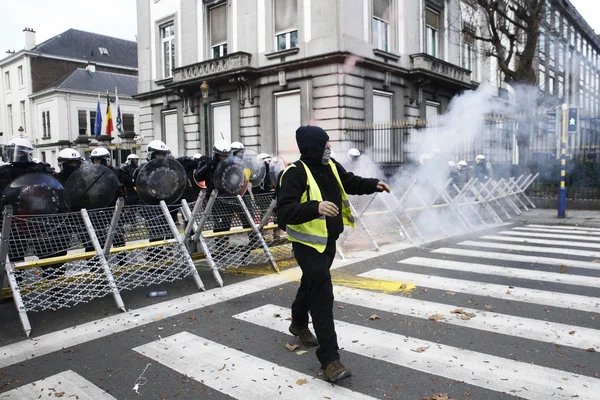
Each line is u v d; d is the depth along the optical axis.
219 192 6.73
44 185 5.02
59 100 36.25
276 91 17.31
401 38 18.52
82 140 28.17
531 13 15.38
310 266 3.24
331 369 3.14
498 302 4.89
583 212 12.91
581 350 3.64
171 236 5.87
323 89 16.00
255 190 7.99
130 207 5.55
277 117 17.47
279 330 4.19
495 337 3.93
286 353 3.69
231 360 3.58
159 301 5.15
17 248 4.74
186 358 3.63
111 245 5.18
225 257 6.35
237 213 6.48
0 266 4.43
